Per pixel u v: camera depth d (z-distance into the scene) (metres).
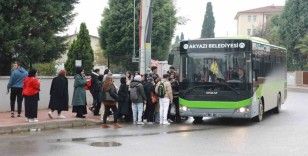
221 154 12.08
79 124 17.94
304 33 71.38
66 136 15.02
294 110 26.67
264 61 21.16
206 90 18.83
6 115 19.17
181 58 19.23
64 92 18.31
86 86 19.25
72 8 31.41
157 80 19.33
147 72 22.50
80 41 37.25
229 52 18.70
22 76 18.33
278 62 24.77
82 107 18.73
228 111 18.58
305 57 70.38
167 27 56.12
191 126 18.56
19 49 27.03
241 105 18.50
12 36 26.36
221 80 18.69
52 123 17.09
